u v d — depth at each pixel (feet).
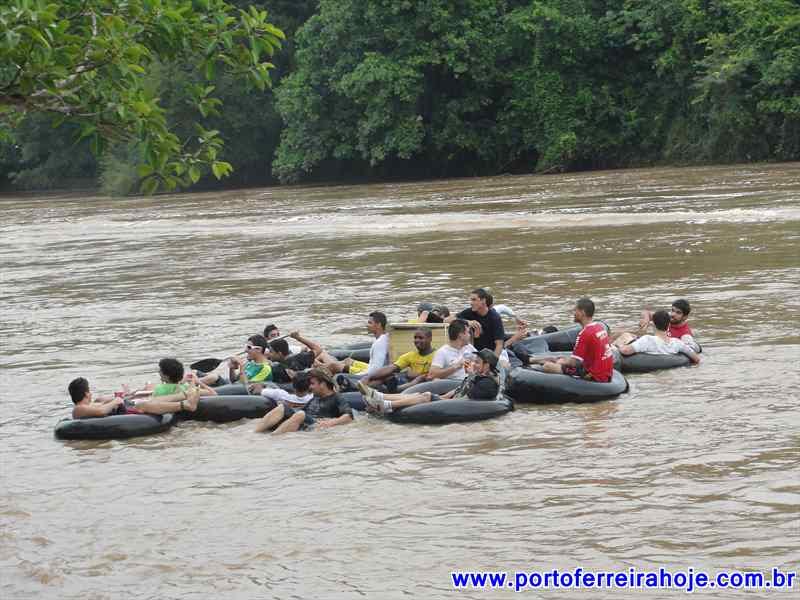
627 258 73.51
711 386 39.34
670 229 87.66
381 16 176.24
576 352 39.37
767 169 143.54
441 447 33.71
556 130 177.88
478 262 77.00
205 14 25.75
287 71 211.00
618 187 134.62
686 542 24.68
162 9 24.49
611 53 182.29
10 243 117.70
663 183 135.33
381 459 32.73
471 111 182.19
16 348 55.67
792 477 28.63
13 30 21.72
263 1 209.26
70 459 34.83
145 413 37.76
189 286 75.36
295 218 123.34
